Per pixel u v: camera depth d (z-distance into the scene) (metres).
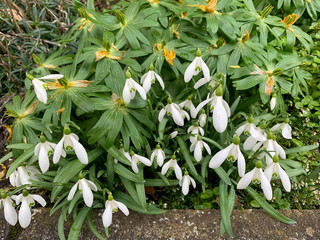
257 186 0.39
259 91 0.37
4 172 0.42
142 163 0.36
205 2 0.40
